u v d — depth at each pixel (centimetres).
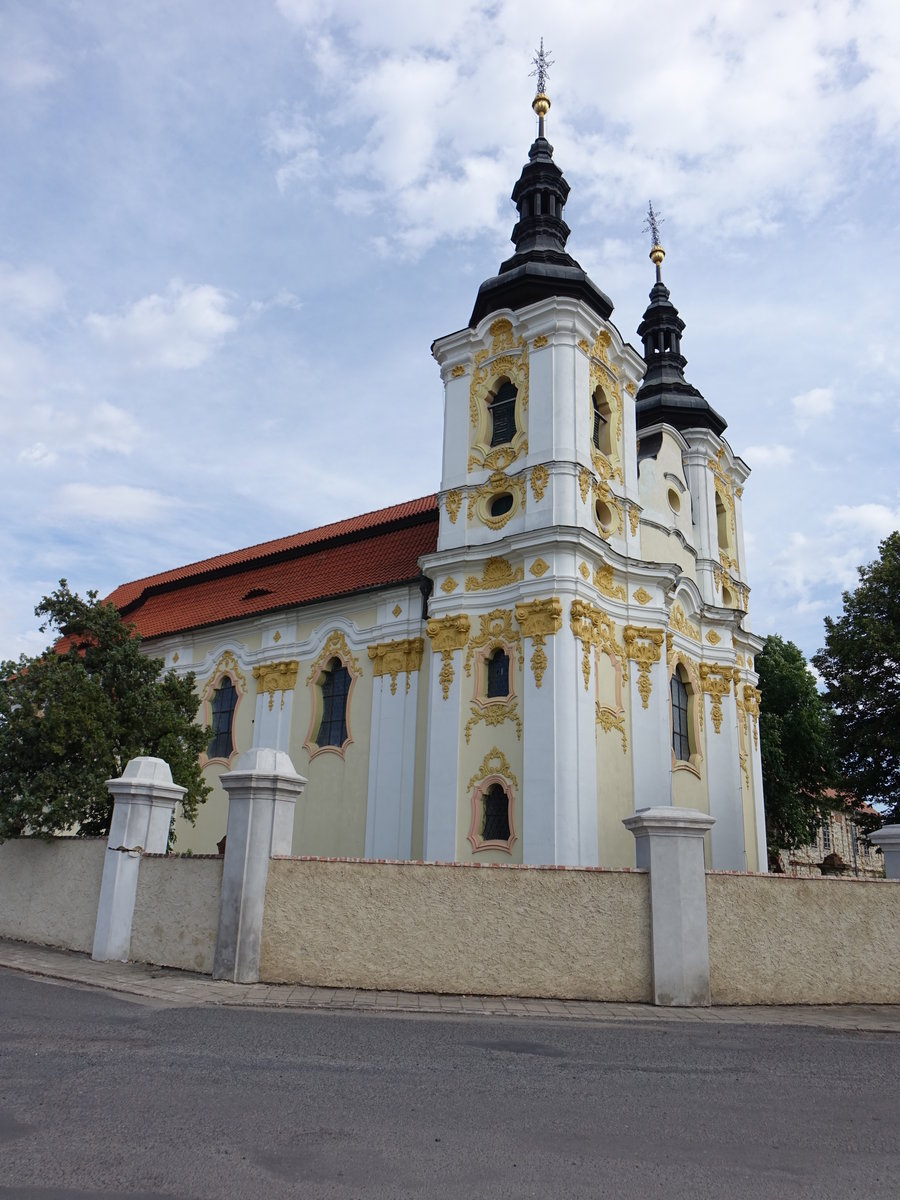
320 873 1473
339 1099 784
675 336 3872
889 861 1625
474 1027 1159
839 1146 707
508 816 2305
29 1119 703
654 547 3042
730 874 1450
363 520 3534
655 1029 1191
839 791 3816
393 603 2870
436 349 2916
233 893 1484
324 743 2919
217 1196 569
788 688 4247
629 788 2514
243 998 1312
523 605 2406
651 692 2620
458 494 2705
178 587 3972
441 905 1436
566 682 2316
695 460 3494
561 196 3206
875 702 3375
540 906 1425
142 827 1712
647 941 1408
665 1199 588
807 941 1454
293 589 3303
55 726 2112
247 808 1512
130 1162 619
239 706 3203
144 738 2331
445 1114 752
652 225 4072
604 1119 755
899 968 1477
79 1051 941
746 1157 673
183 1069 871
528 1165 640
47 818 2008
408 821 2600
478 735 2416
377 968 1421
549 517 2484
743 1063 991
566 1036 1119
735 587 3556
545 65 3394
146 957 1598
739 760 3134
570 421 2591
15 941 1880
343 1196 575
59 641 3850
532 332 2711
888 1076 950
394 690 2758
